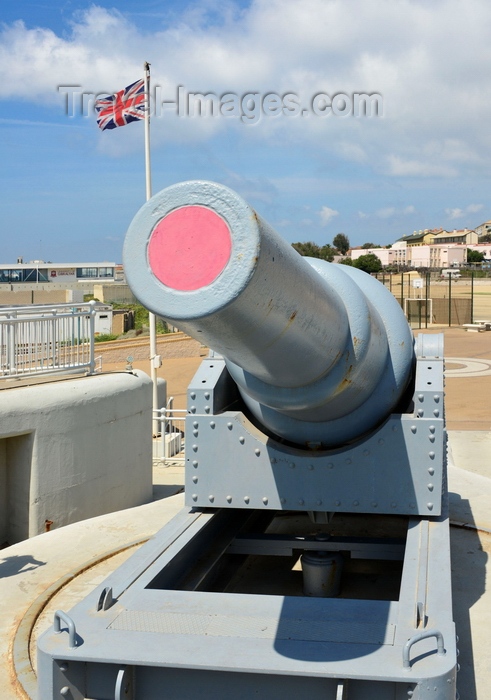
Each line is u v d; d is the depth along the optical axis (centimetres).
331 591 425
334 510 374
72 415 645
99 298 4922
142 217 217
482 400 1355
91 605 282
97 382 688
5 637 390
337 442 381
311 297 263
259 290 224
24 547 525
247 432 381
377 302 393
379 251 12062
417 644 250
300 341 272
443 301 3144
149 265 217
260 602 285
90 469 664
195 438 386
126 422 710
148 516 587
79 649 249
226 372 404
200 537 378
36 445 619
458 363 1883
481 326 2783
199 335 242
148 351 2255
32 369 711
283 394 325
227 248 212
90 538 540
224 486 385
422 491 366
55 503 634
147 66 1103
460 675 345
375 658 243
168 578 336
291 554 425
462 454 937
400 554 415
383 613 273
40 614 419
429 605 276
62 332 744
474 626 390
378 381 369
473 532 539
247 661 241
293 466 376
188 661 241
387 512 369
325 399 325
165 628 264
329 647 250
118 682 243
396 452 367
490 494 637
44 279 6794
